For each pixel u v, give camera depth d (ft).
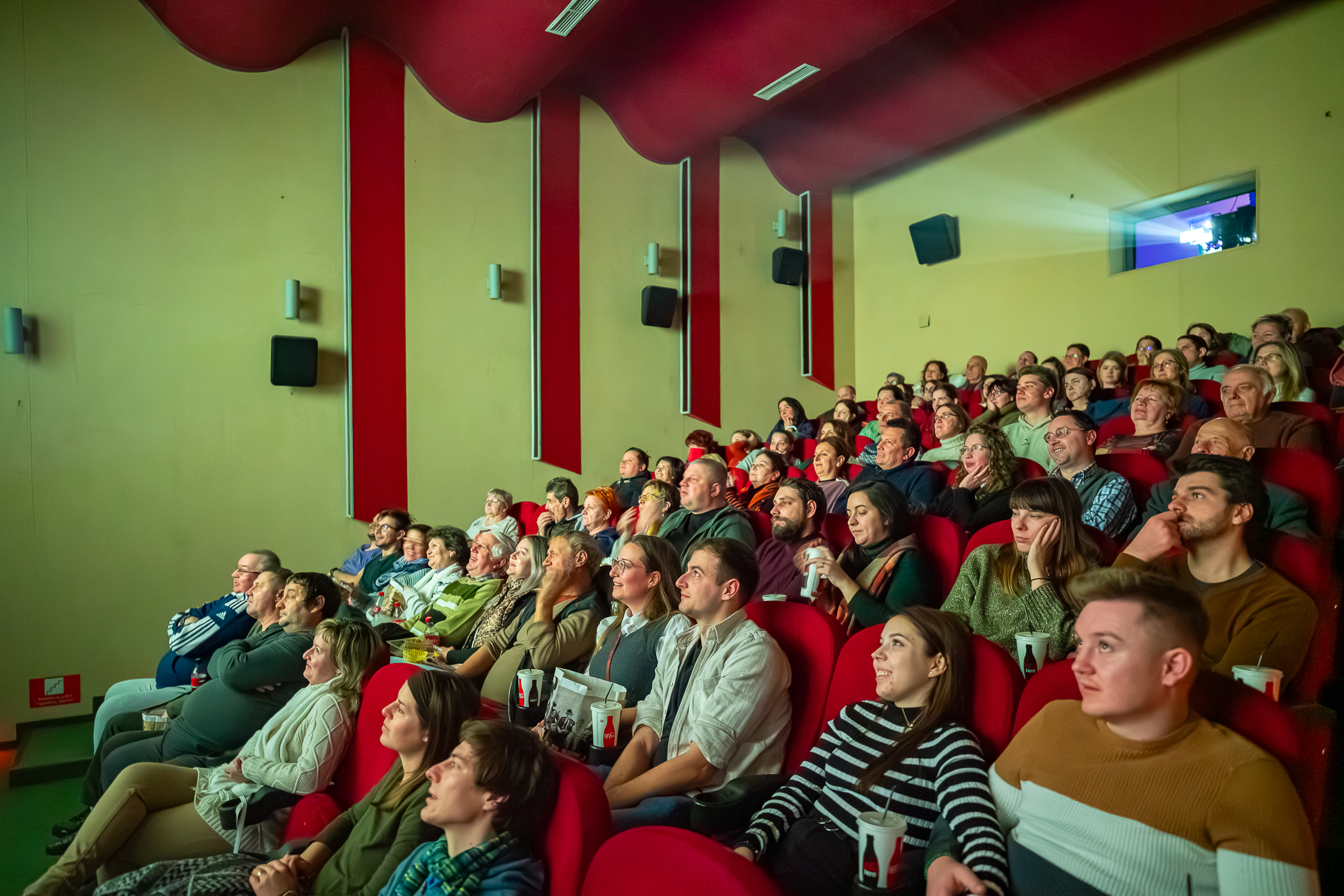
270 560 10.75
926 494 10.34
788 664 5.99
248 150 16.49
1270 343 11.36
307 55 17.16
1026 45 16.84
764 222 23.21
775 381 23.16
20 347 14.29
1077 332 19.39
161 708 9.11
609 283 20.58
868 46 15.61
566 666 8.14
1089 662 3.77
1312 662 5.43
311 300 17.01
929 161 22.94
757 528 10.36
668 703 6.25
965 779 4.35
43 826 9.46
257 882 5.38
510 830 4.61
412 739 5.66
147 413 15.37
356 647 6.98
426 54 17.20
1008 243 20.89
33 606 14.28
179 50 15.92
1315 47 15.38
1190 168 17.26
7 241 14.34
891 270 23.98
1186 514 5.57
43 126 14.69
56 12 14.84
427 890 4.46
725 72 17.21
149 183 15.55
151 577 15.23
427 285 18.25
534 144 19.66
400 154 18.01
